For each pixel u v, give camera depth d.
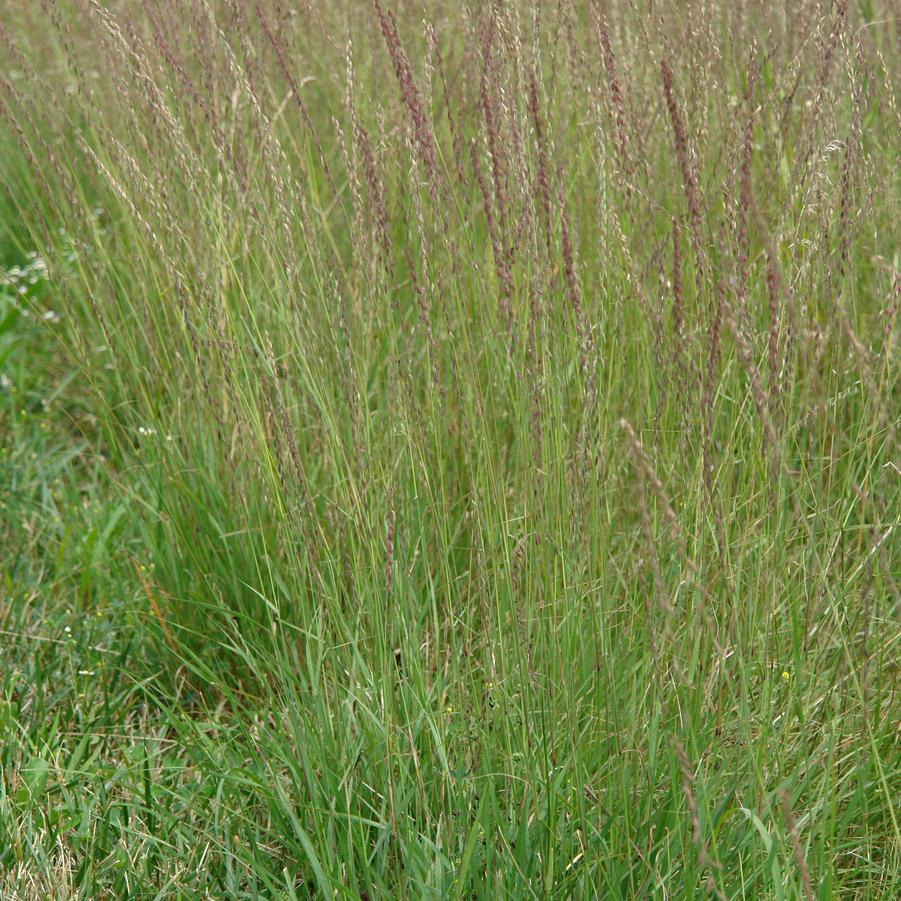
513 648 2.24
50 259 3.58
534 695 2.16
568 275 2.16
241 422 2.78
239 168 2.79
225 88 3.14
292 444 2.43
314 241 2.59
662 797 2.10
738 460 2.32
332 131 3.47
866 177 2.55
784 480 2.23
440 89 3.23
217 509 2.96
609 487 2.52
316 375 2.56
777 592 2.26
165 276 3.11
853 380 2.77
